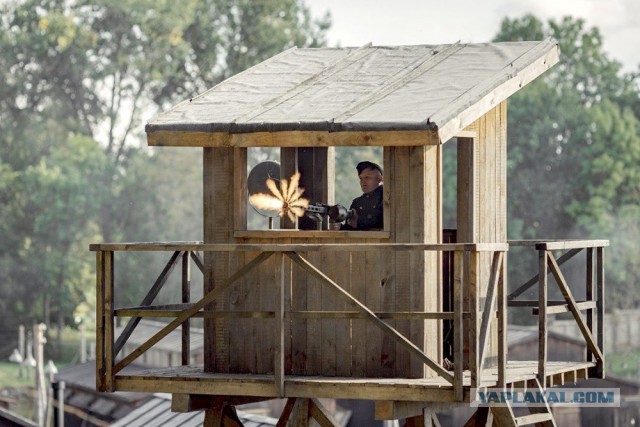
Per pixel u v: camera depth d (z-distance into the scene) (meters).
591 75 89.62
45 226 86.31
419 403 18.59
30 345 82.38
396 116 17.69
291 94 19.27
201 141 18.59
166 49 89.62
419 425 19.78
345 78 19.58
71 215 86.38
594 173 84.12
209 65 91.75
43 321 86.75
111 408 51.78
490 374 19.02
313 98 18.97
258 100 19.28
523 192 84.06
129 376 18.77
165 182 86.50
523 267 81.44
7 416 33.25
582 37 89.44
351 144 17.75
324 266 18.53
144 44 89.88
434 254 18.42
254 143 18.31
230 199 18.94
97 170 86.81
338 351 18.64
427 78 19.06
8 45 89.00
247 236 18.83
